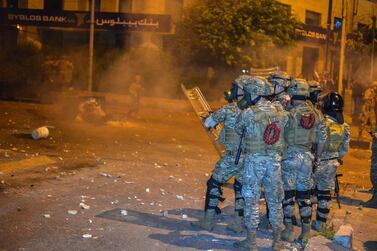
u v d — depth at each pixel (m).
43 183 11.63
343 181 15.95
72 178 12.33
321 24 49.22
